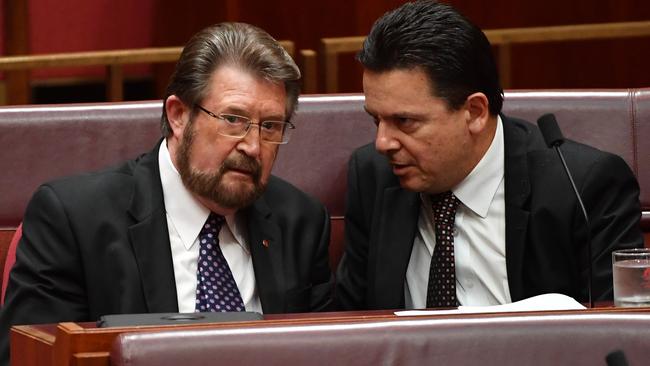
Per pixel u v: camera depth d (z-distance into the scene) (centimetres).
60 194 770
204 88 745
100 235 759
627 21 1689
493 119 812
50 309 751
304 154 953
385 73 771
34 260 761
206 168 747
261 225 793
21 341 589
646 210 961
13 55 1747
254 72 746
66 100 1833
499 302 822
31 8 1822
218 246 779
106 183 777
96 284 756
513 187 820
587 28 1333
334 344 519
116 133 942
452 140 787
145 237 759
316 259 820
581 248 817
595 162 823
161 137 868
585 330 535
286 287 785
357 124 961
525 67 1714
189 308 760
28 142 930
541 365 530
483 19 1703
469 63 776
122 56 1259
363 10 1717
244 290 780
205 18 1795
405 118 777
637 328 537
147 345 503
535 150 832
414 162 791
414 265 842
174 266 766
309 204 829
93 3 1850
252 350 511
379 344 522
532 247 819
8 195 925
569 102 967
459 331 530
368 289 857
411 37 765
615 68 1703
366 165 886
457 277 830
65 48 1847
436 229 829
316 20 1734
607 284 800
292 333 518
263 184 757
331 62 1286
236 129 743
